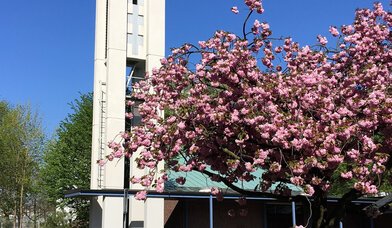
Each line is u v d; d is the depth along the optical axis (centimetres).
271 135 918
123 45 2152
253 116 907
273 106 911
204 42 1062
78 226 3572
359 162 893
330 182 1030
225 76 935
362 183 898
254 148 1020
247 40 1017
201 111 970
